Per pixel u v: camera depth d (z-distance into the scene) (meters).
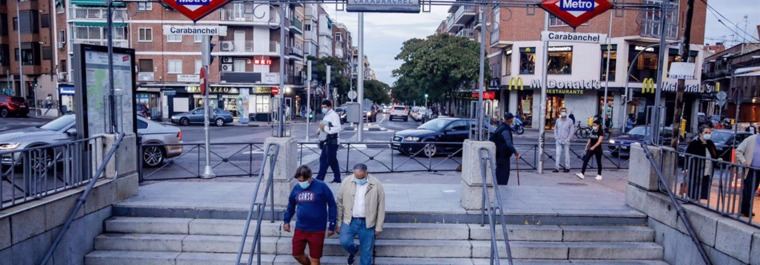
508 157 9.87
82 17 43.81
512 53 36.03
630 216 7.52
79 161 7.02
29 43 47.84
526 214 7.46
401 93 57.62
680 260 6.67
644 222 7.55
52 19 47.12
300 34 53.94
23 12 47.66
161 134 13.33
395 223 7.43
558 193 9.12
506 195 8.84
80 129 8.00
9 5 49.22
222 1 9.45
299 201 6.14
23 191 6.07
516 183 11.30
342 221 6.41
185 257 6.84
